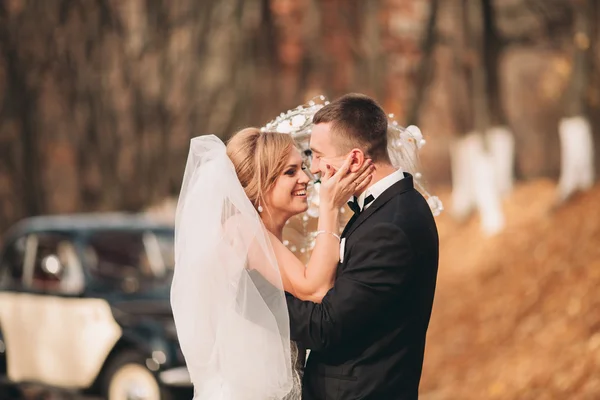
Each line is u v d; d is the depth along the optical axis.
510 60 21.56
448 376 8.55
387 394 3.40
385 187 3.54
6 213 16.06
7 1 15.62
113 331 7.93
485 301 10.16
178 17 15.09
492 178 13.50
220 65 14.98
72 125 15.65
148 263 8.68
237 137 3.93
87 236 8.75
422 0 15.30
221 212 3.76
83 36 15.48
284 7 15.32
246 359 3.63
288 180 3.85
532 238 11.35
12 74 15.75
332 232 3.56
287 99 15.63
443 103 19.77
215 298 3.71
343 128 3.55
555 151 21.28
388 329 3.41
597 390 6.55
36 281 8.77
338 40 15.70
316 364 3.53
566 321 8.05
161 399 7.50
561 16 14.08
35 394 9.00
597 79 12.08
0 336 8.88
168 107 15.19
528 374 7.43
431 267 3.47
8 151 15.98
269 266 3.65
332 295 3.40
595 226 10.02
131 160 15.45
